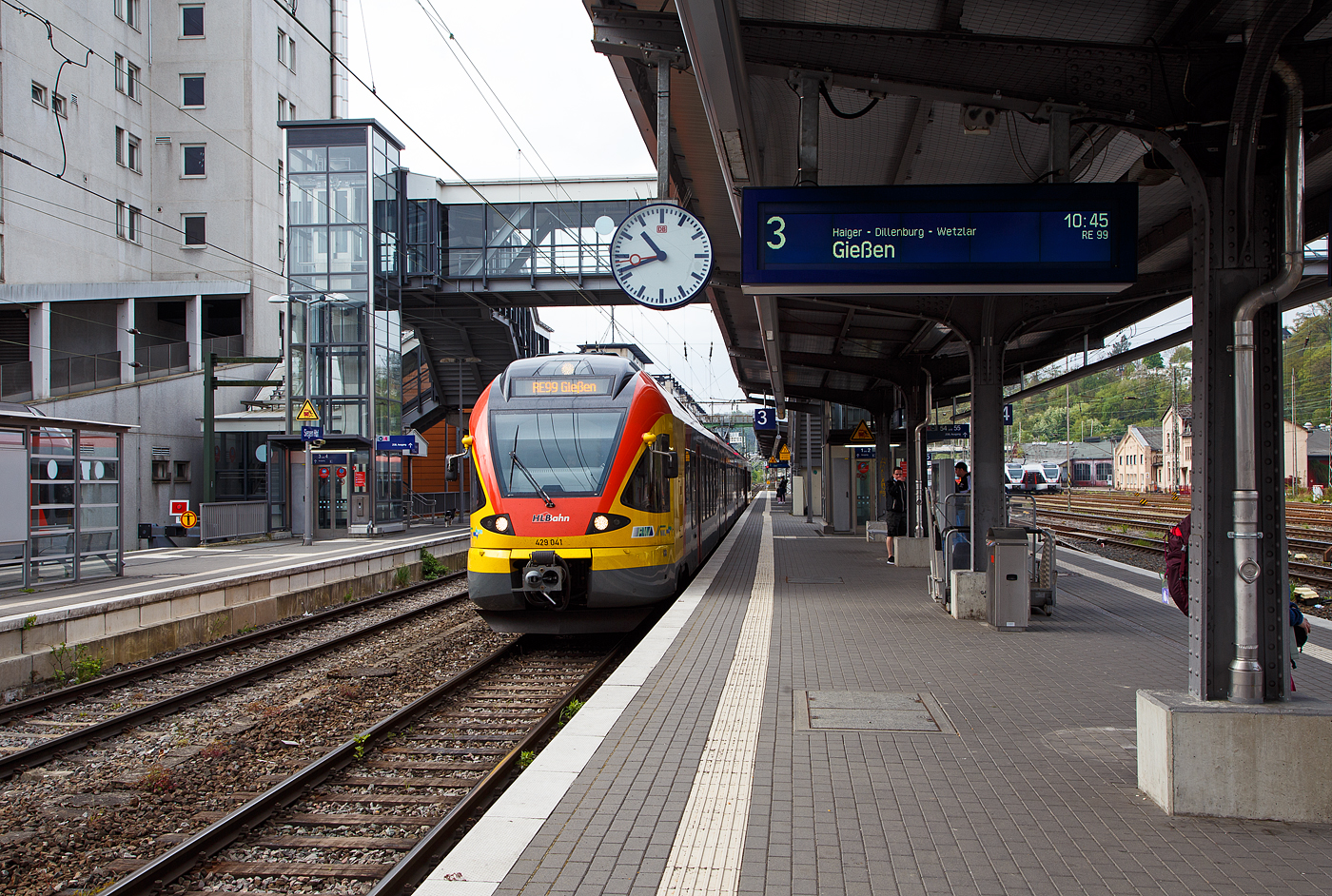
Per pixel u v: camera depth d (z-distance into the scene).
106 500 15.75
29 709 8.51
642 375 11.91
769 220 6.02
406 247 33.66
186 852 4.92
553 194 34.09
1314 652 8.80
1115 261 5.89
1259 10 4.44
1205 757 4.52
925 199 5.98
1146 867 3.95
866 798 4.77
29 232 32.03
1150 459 72.75
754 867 3.95
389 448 31.25
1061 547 22.12
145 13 39.22
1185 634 9.53
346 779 6.29
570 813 4.56
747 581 14.32
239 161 39.72
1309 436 56.91
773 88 7.04
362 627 13.17
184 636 11.95
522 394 11.30
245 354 38.66
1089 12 5.78
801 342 19.00
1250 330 4.74
